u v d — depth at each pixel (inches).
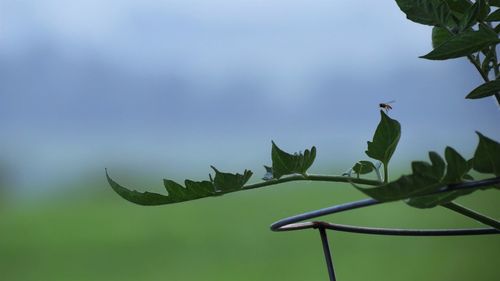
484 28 22.9
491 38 23.1
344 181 26.0
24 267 546.3
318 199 529.0
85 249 560.1
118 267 498.3
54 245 591.2
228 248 481.4
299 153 25.8
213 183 25.6
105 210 685.3
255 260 454.3
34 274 522.3
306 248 436.1
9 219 696.4
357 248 415.2
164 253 507.2
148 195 25.8
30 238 617.3
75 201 733.9
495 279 346.6
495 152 18.8
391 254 388.5
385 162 25.2
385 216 432.8
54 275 518.9
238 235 499.8
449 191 19.0
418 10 25.8
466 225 386.0
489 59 27.0
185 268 460.1
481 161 18.9
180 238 529.3
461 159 18.8
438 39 30.8
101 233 591.2
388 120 25.0
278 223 24.3
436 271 354.9
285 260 420.5
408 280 358.6
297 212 518.0
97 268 509.0
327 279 380.2
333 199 520.7
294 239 451.2
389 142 25.0
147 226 585.0
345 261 386.9
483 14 24.9
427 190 18.6
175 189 25.8
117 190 26.0
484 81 27.1
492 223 25.8
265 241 473.4
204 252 481.1
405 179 18.2
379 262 373.7
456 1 28.7
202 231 527.5
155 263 488.7
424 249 385.7
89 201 728.3
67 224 649.0
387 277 368.5
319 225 29.6
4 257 577.0
